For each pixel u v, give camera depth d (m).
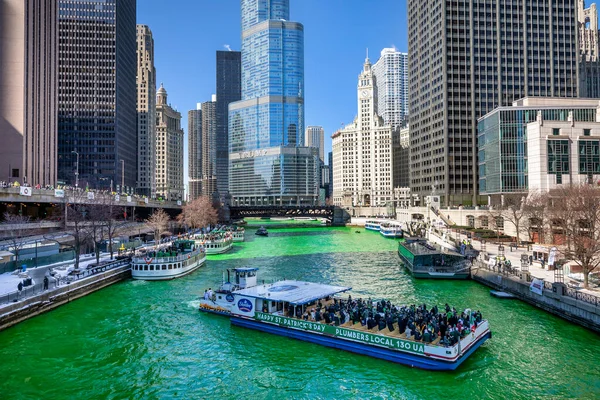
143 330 47.62
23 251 76.06
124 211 152.12
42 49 147.62
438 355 36.41
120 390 34.06
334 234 184.50
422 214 180.38
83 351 41.56
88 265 73.19
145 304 58.09
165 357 40.38
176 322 50.47
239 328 48.38
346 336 41.41
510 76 195.00
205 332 47.06
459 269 74.12
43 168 148.25
